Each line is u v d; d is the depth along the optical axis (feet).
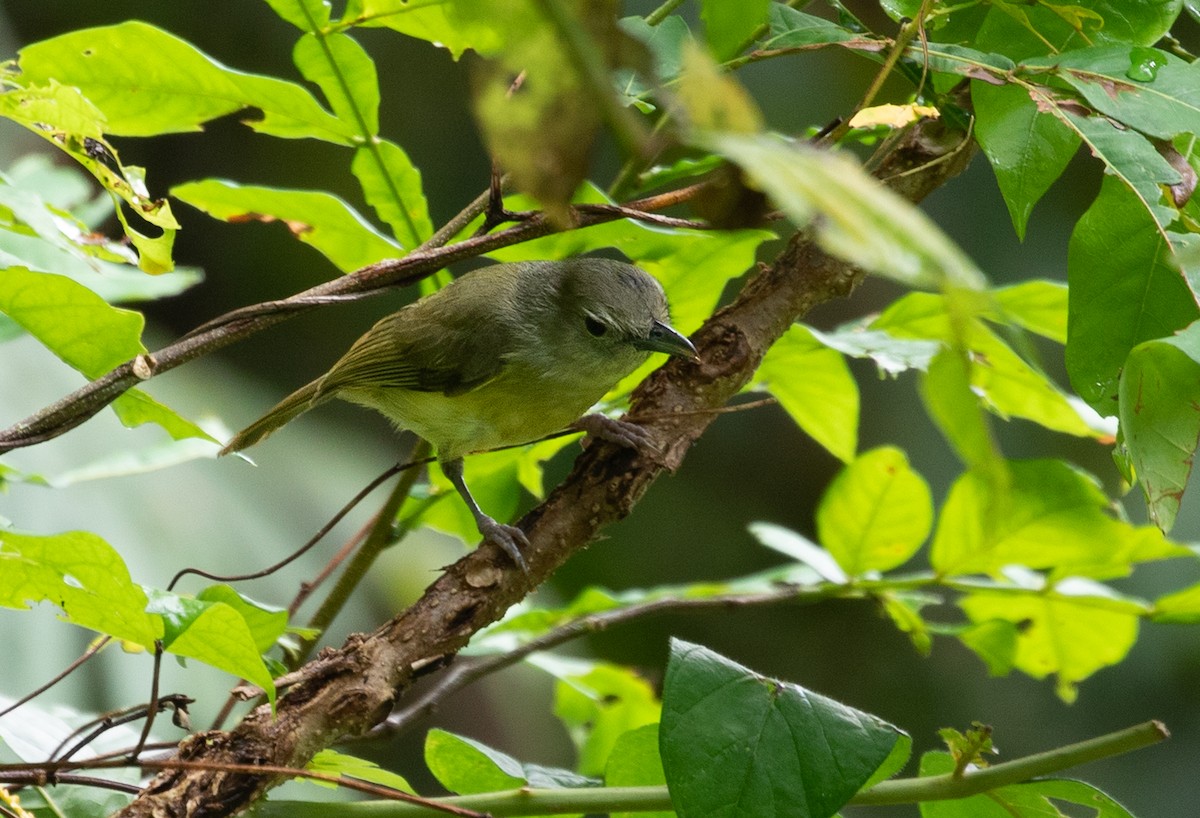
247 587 34.76
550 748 47.16
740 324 20.80
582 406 29.19
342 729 16.81
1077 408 23.35
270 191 21.71
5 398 30.50
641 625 53.06
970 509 23.06
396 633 17.62
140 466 23.34
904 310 23.16
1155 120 15.10
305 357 52.47
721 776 14.28
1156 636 46.85
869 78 46.73
